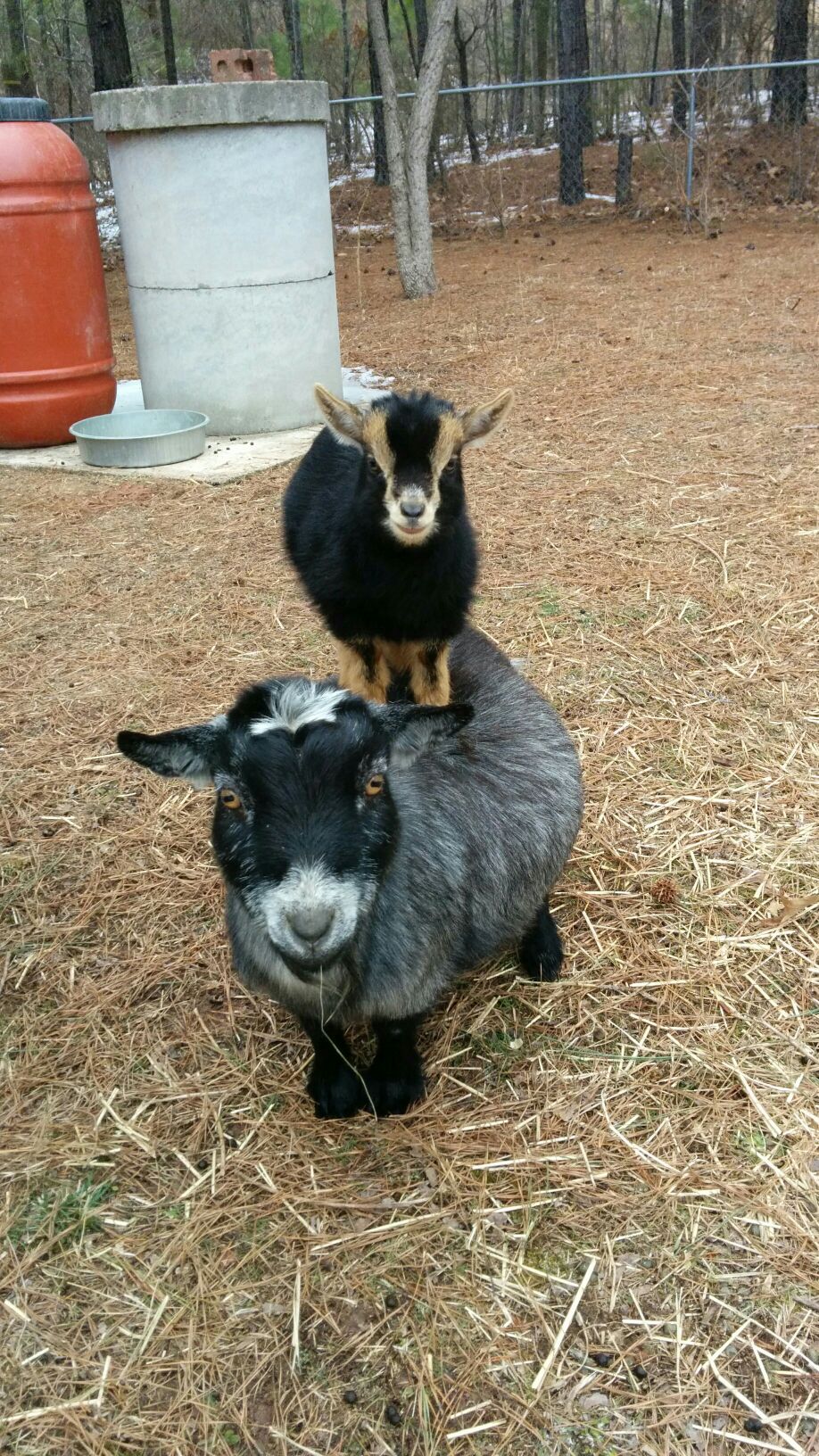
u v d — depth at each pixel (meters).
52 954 1.31
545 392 3.37
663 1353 0.86
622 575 2.16
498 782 1.19
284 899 0.85
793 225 6.46
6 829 1.54
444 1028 1.19
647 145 8.27
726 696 1.76
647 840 1.45
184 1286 0.93
